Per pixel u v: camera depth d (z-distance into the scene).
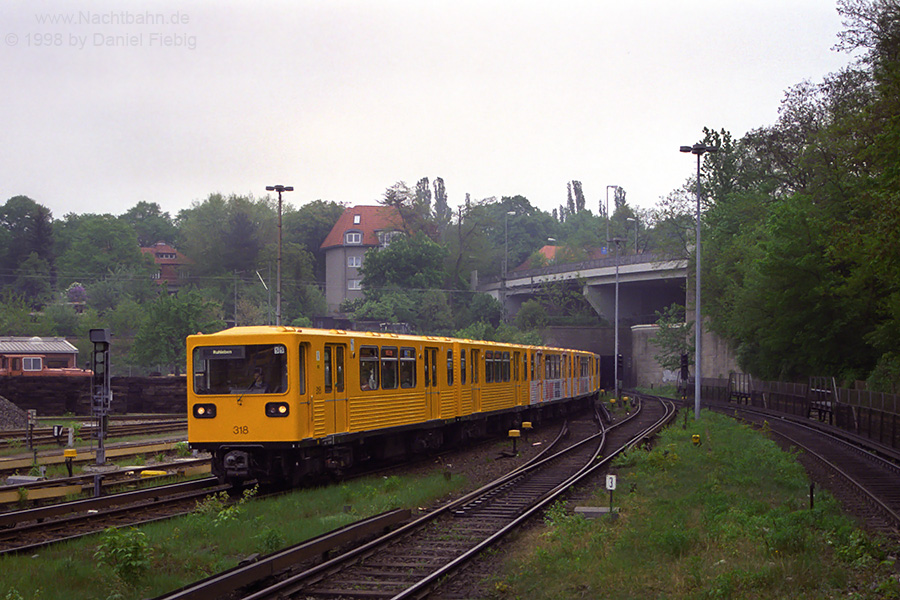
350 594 9.59
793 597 9.38
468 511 15.00
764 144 56.16
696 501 15.71
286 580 9.74
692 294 70.94
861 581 10.27
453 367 25.50
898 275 21.67
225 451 17.86
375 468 22.52
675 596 9.47
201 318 55.78
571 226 162.75
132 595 9.56
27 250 109.50
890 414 27.23
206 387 17.73
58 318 76.44
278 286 39.62
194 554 11.44
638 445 25.78
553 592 9.78
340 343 19.00
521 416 34.25
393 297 79.88
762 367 54.84
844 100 44.94
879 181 23.61
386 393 21.05
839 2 36.25
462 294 95.25
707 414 43.41
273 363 17.28
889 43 32.62
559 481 19.16
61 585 9.71
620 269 81.75
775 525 12.72
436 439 24.84
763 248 50.25
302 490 17.53
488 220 103.75
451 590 9.98
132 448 23.70
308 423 17.55
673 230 68.62
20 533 12.99
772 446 25.25
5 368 53.84
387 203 97.06
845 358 43.81
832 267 43.22
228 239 102.12
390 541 12.24
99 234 105.88
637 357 88.25
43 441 27.42
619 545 11.69
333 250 105.06
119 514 14.66
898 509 15.72
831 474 21.31
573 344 87.00
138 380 44.00
